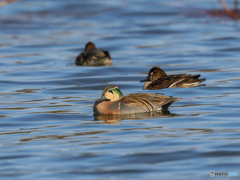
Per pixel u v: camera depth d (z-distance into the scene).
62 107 15.14
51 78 20.48
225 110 14.00
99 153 10.31
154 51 26.72
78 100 16.20
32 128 12.67
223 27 33.84
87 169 9.40
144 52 26.58
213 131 11.77
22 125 13.03
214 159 9.73
